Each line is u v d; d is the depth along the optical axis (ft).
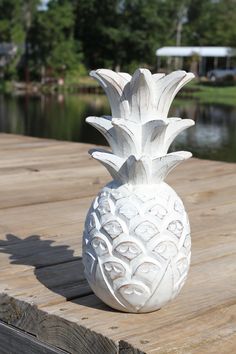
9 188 12.36
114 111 5.91
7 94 91.81
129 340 5.37
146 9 132.16
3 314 6.52
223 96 77.82
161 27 135.74
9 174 13.85
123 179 5.81
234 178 13.78
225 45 143.84
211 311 6.16
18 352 6.38
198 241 8.86
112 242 5.65
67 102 67.97
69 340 5.80
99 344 5.52
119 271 5.66
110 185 5.93
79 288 6.72
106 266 5.69
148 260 5.60
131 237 5.60
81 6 135.74
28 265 7.59
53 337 5.95
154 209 5.66
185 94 80.33
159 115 5.84
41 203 11.09
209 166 15.35
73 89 106.42
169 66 131.85
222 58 139.13
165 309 6.12
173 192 5.94
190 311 6.13
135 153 5.77
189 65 129.39
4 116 47.32
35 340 6.16
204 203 11.35
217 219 10.18
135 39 132.67
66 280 7.02
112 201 5.76
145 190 5.76
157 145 5.81
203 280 7.18
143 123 5.78
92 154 5.87
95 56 140.77
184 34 155.53
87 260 5.87
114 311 6.01
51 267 7.52
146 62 137.90
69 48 125.39
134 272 5.63
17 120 43.80
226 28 147.23
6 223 9.68
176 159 5.64
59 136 32.89
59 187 12.52
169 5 137.59
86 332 5.62
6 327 6.50
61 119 44.29
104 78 5.79
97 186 12.69
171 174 14.19
